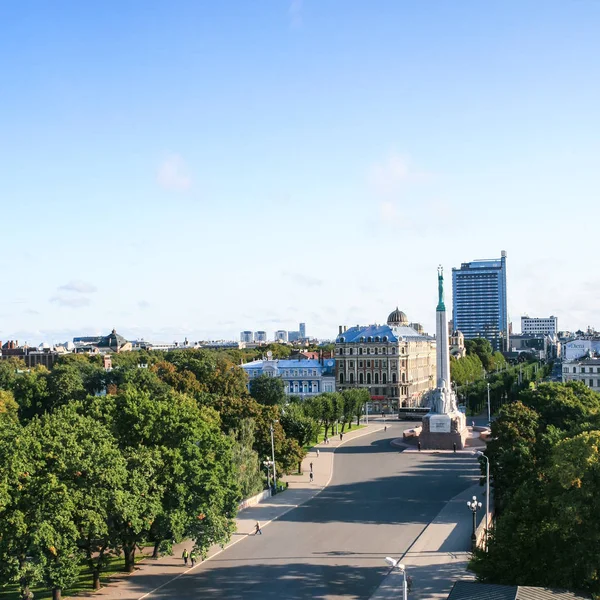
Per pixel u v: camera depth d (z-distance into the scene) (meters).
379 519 91.88
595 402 129.62
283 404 183.25
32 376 183.25
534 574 56.09
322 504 101.50
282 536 84.50
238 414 121.31
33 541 55.81
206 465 74.44
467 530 85.25
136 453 70.25
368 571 70.81
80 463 61.88
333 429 180.25
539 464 84.50
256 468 104.25
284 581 68.25
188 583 68.38
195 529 71.19
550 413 122.88
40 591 67.12
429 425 154.50
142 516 65.81
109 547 67.69
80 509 60.75
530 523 60.44
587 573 52.28
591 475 56.78
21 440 62.62
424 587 65.69
